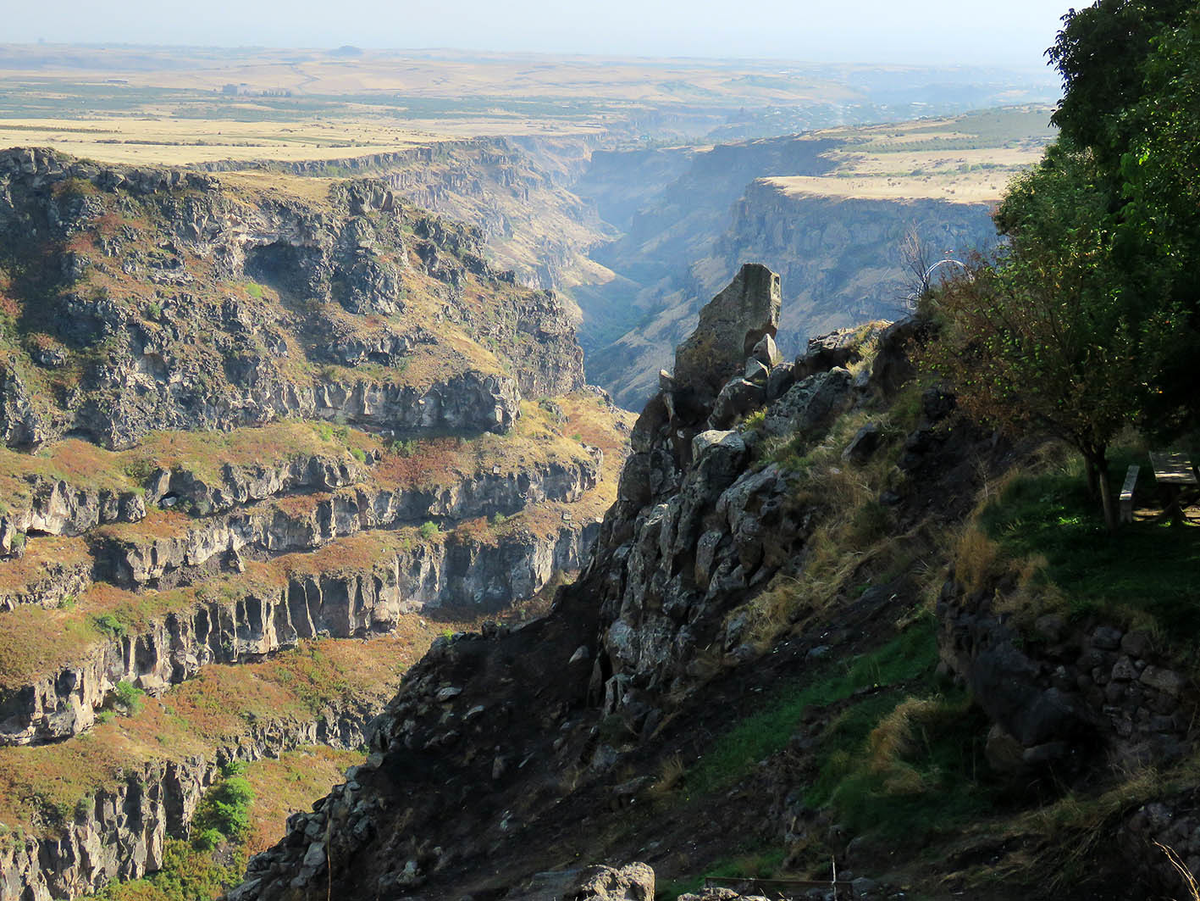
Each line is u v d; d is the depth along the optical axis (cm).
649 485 3769
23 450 17200
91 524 16825
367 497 19825
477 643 3409
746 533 2630
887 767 1426
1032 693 1312
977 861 1220
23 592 15275
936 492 2320
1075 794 1226
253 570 18238
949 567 1797
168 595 16838
